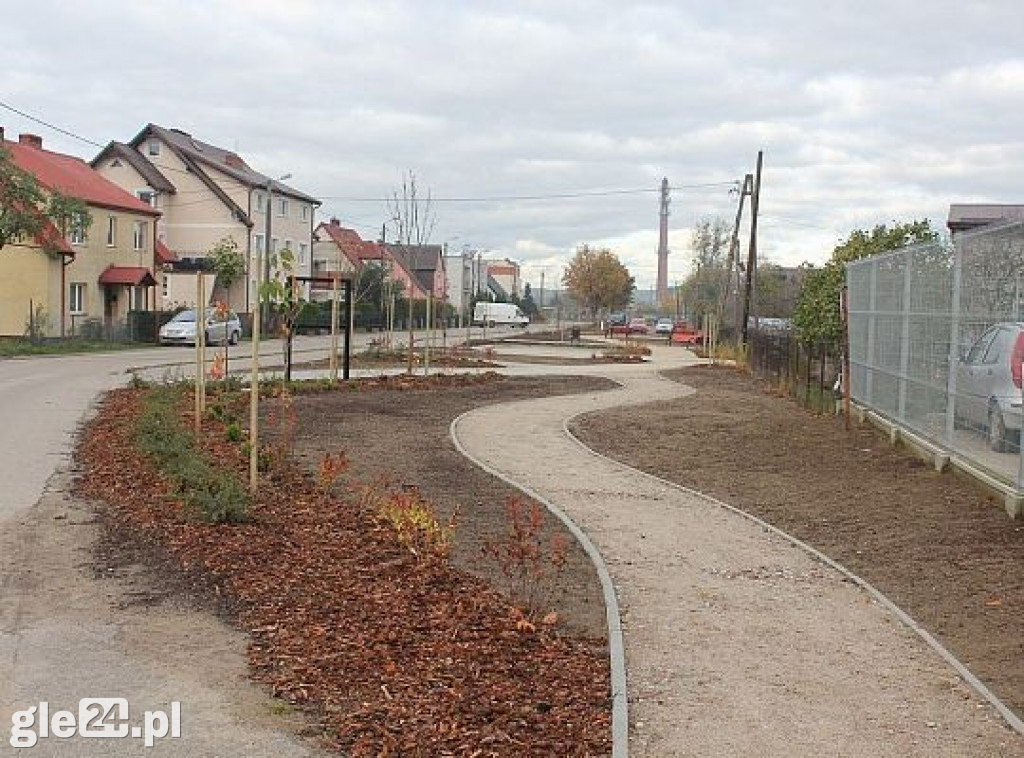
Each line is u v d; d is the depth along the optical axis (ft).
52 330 133.49
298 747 15.75
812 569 26.53
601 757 15.46
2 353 105.81
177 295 184.24
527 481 38.32
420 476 38.27
